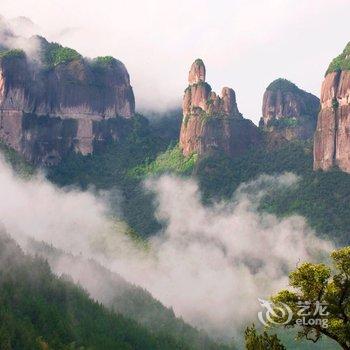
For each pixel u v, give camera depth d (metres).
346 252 45.03
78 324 158.12
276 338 43.66
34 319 150.12
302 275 45.06
